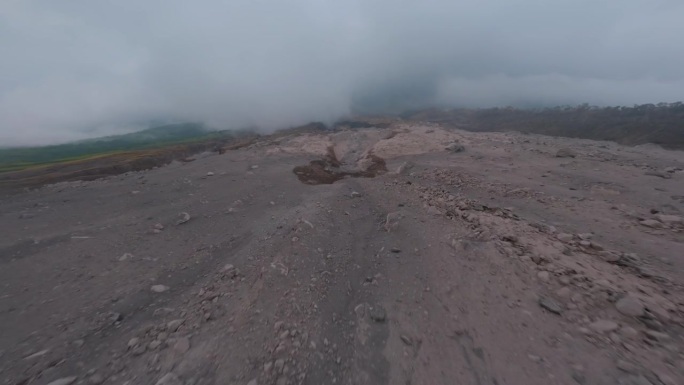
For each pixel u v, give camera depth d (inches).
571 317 238.1
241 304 286.2
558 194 605.9
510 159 988.6
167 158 3791.8
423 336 236.7
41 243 470.6
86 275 374.3
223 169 1063.0
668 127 5364.2
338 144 1962.4
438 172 885.8
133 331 265.3
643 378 179.3
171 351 231.0
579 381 184.1
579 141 1604.3
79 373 217.9
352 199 673.6
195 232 525.0
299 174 1041.5
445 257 354.3
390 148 1503.4
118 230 527.2
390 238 442.6
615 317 233.3
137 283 352.2
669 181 660.1
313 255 388.2
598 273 290.5
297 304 282.7
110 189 812.6
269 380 199.0
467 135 1776.6
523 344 217.3
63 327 273.9
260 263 371.6
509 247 345.7
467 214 484.1
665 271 311.3
